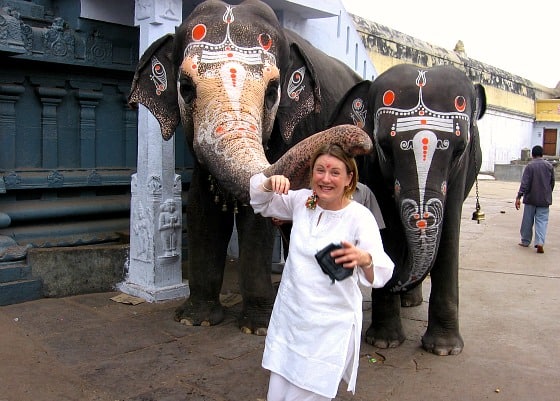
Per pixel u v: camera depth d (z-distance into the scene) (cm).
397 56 1666
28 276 502
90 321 452
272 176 245
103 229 596
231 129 326
